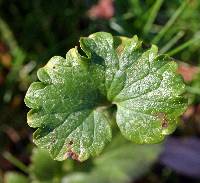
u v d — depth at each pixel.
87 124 0.06
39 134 0.05
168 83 0.06
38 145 0.05
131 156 0.09
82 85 0.06
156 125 0.06
